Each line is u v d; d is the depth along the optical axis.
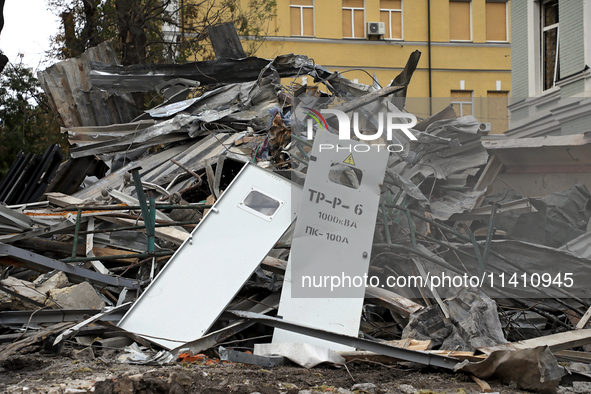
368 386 3.77
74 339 4.67
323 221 4.90
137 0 17.14
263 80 10.23
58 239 6.57
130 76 11.62
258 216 5.27
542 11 14.73
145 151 10.26
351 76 24.91
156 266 6.11
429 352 4.29
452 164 5.93
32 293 5.22
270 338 5.05
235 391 3.50
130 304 4.95
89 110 11.94
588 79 12.70
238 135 9.47
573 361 4.85
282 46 24.11
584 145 5.57
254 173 5.49
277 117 7.44
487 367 4.04
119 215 6.46
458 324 4.86
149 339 4.56
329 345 4.62
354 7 25.02
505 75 25.64
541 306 5.86
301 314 4.81
